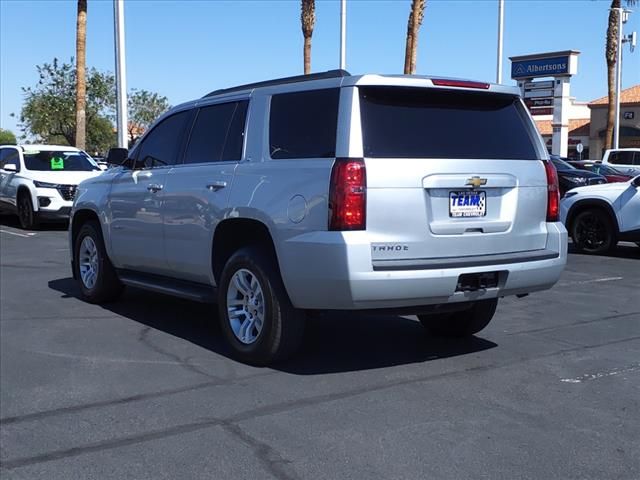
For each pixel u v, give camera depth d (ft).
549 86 140.05
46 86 149.38
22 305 26.53
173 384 17.42
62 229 53.93
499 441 13.96
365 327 23.11
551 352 20.36
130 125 198.39
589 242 41.78
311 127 17.33
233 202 18.56
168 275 22.44
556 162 68.95
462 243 17.06
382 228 16.12
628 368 18.88
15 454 13.60
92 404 16.15
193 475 12.60
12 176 54.54
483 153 17.69
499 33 86.58
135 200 23.04
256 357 18.45
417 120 17.15
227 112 20.35
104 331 22.61
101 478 12.54
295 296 17.01
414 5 87.86
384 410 15.61
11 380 17.87
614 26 127.65
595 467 12.84
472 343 21.27
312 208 16.40
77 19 86.79
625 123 157.38
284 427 14.66
